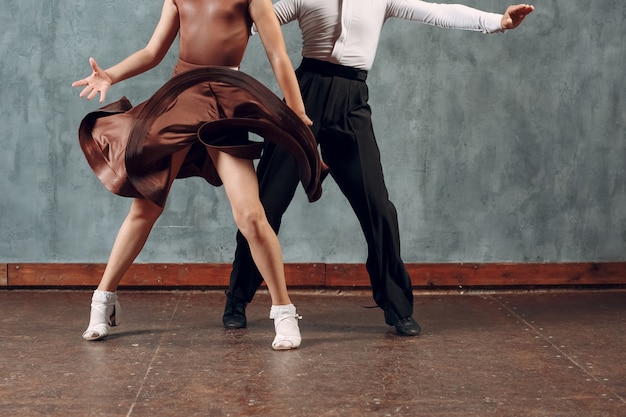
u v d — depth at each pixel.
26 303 4.10
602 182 4.59
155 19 4.42
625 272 4.59
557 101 4.54
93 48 4.41
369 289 4.52
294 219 4.49
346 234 4.51
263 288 4.48
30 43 4.39
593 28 4.53
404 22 4.45
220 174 3.19
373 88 4.47
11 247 4.46
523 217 4.57
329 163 3.47
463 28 3.49
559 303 4.23
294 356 3.09
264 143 3.50
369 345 3.28
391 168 4.51
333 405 2.51
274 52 3.20
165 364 2.96
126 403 2.51
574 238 4.60
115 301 3.38
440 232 4.55
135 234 3.32
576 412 2.46
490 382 2.77
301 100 3.21
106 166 3.18
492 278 4.54
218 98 3.16
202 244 4.50
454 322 3.76
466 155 4.52
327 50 3.41
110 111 3.29
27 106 4.42
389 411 2.46
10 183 4.45
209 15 3.21
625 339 3.43
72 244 4.48
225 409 2.46
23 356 3.05
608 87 4.56
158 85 4.44
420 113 4.49
